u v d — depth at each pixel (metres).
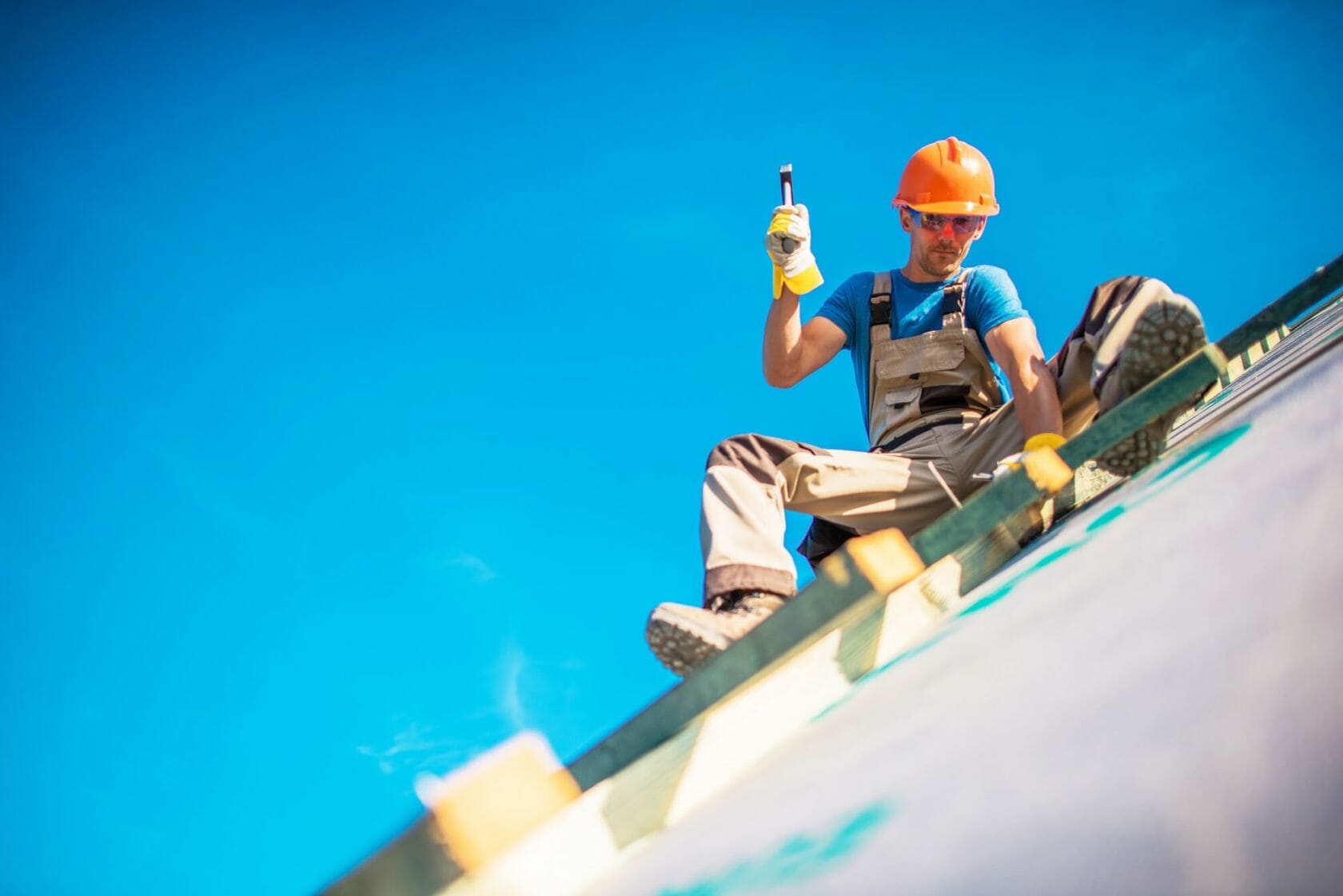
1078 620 1.26
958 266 3.66
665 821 1.50
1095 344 3.05
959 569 2.35
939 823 0.84
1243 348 2.74
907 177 3.79
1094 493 2.90
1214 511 1.36
